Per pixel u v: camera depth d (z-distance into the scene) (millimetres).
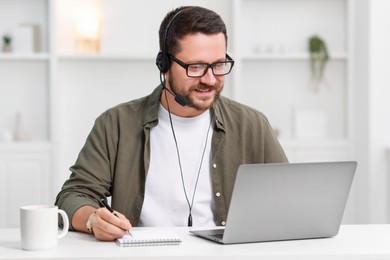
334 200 1755
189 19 2027
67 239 1771
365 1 4539
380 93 4500
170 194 2193
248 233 1685
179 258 1518
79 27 4602
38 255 1529
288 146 4672
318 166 1698
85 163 2219
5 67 4609
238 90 4609
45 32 4637
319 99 4844
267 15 4785
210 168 2238
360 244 1688
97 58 4551
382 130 4500
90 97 4691
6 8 4602
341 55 4723
